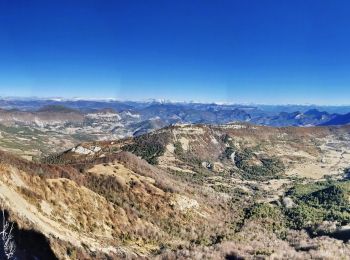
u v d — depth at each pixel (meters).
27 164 142.88
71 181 149.50
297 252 139.12
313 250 139.75
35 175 136.62
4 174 122.50
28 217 105.31
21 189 122.38
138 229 147.88
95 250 117.56
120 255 122.25
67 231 119.00
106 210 147.62
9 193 112.50
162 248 139.38
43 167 147.50
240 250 141.62
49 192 133.38
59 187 140.00
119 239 136.25
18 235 93.00
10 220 95.12
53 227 114.69
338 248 144.50
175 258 127.94
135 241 140.00
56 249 101.94
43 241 99.88
